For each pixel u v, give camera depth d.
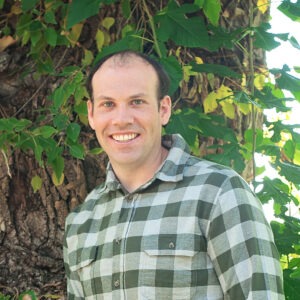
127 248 1.75
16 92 2.59
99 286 1.82
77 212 2.00
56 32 2.49
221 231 1.68
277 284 1.67
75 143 2.44
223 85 2.53
